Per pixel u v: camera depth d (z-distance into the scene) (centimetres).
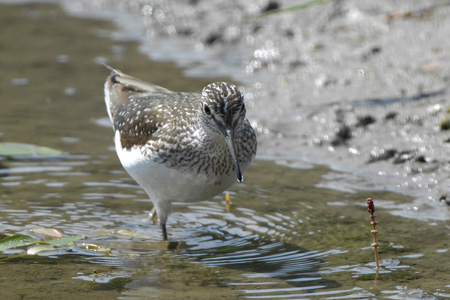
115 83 1224
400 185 1259
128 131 1062
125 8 2269
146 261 975
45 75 1783
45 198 1173
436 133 1383
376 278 916
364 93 1571
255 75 1791
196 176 991
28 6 2316
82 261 970
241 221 1112
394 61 1675
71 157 1355
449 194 1183
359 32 1862
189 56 1930
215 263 970
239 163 1013
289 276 925
